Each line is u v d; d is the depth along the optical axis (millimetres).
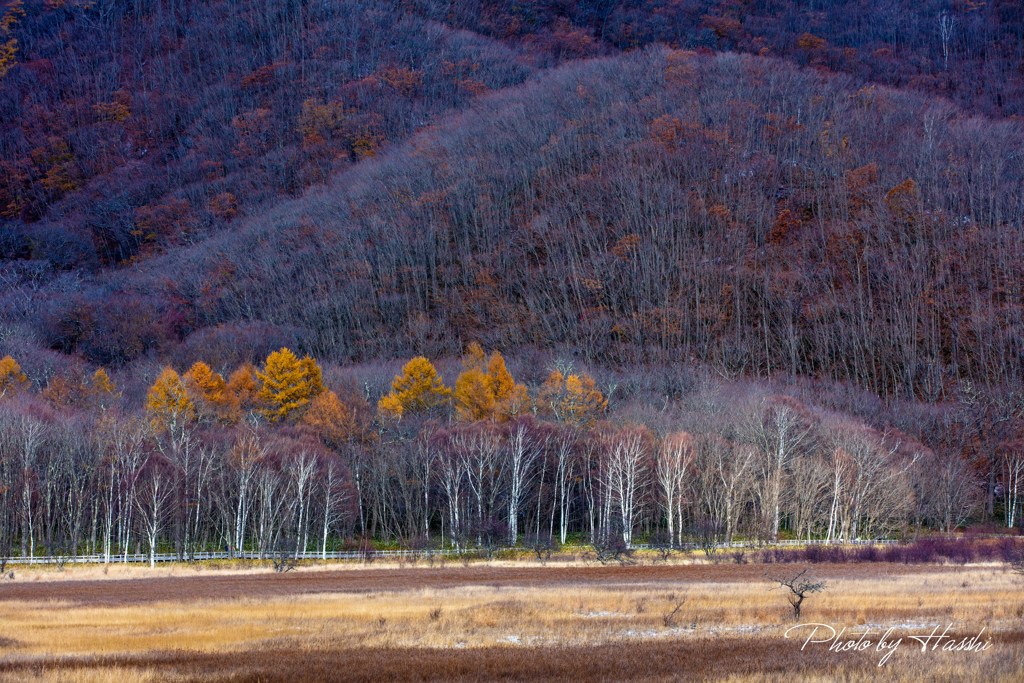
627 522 83375
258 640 37094
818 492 89438
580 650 35344
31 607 46062
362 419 101375
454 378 134375
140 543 84312
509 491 89438
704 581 57938
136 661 33469
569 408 105125
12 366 113188
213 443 88375
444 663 33000
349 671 31953
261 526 77812
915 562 70500
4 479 82375
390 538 91875
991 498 105938
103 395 113500
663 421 104562
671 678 30859
